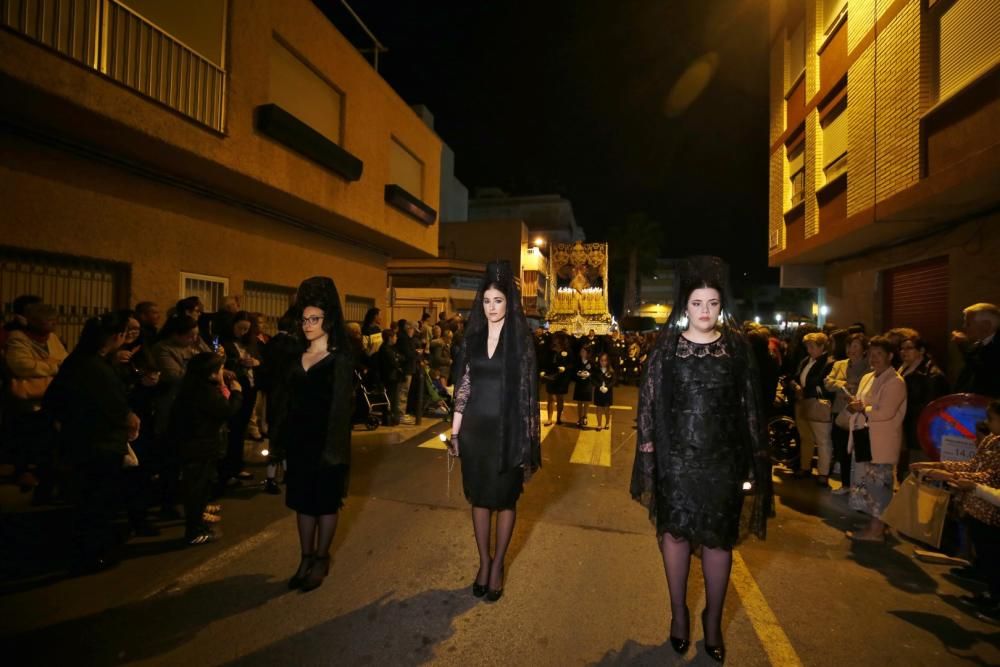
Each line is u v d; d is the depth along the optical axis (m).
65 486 4.51
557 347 9.89
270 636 2.85
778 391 7.02
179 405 3.95
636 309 41.78
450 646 2.80
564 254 25.77
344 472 3.45
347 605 3.18
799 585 3.60
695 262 2.82
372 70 11.04
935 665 2.72
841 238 8.93
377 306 13.59
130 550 3.88
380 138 11.42
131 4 5.68
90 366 3.54
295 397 3.41
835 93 9.20
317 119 9.37
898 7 7.11
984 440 3.60
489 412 3.31
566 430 9.23
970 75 5.93
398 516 4.68
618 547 4.14
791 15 11.52
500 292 3.36
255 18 7.48
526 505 5.15
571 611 3.17
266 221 9.26
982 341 4.68
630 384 17.36
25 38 4.61
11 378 4.44
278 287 9.80
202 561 3.73
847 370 5.82
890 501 4.26
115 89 5.44
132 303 6.69
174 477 4.47
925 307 8.52
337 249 11.66
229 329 5.57
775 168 12.30
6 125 5.28
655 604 3.28
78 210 6.01
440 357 10.60
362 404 8.02
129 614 3.02
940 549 4.23
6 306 5.45
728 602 3.35
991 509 3.29
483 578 3.33
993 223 6.75
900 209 6.97
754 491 2.77
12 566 3.56
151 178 6.93
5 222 5.31
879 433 4.43
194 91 6.47
